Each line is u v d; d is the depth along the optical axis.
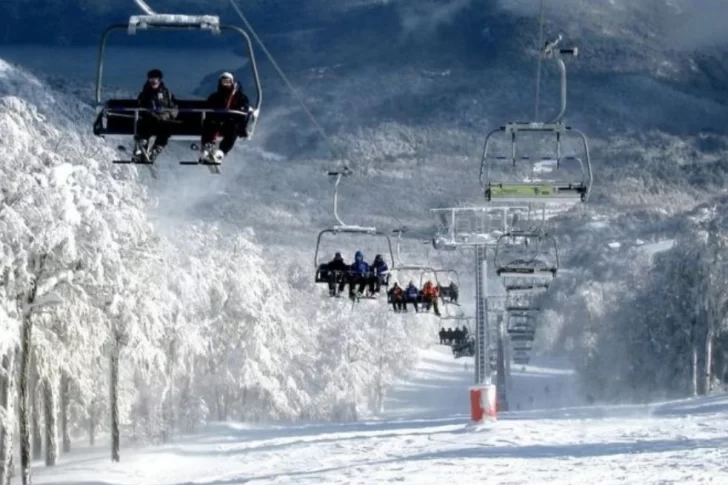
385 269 62.06
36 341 71.06
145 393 102.38
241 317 123.06
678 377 153.88
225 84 29.47
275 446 72.69
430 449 55.81
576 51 45.72
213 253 122.44
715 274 148.12
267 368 125.06
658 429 58.12
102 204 67.69
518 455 45.75
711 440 48.41
